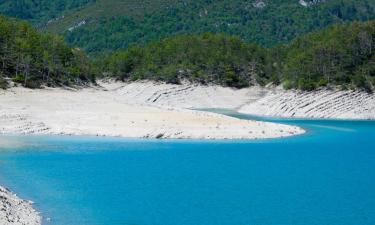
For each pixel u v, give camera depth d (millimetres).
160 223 51844
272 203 59406
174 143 99812
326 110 156875
